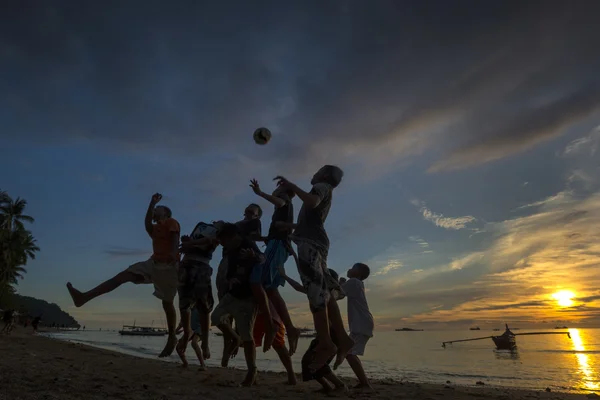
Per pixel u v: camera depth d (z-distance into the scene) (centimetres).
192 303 562
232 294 438
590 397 580
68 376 400
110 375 440
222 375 565
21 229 5172
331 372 407
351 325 486
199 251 562
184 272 550
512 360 3641
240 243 445
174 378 464
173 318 505
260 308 444
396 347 7481
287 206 471
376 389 499
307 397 386
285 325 472
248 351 446
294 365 1881
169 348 495
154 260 499
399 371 2136
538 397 533
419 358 3862
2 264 5012
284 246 467
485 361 3453
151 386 382
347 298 499
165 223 511
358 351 471
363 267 527
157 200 517
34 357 605
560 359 3784
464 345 8544
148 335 11681
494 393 551
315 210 391
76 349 1085
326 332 365
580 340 12469
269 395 383
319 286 369
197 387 400
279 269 462
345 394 411
